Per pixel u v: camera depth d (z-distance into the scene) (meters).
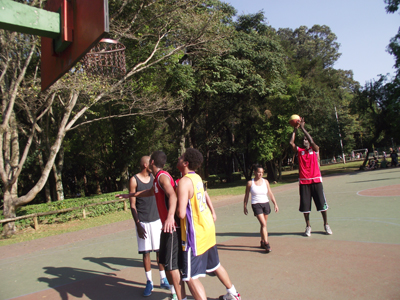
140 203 4.62
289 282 4.18
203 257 3.35
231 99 24.62
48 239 10.12
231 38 22.11
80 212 14.23
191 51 18.75
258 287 4.12
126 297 4.36
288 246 5.87
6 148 12.70
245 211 5.97
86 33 2.61
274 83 23.67
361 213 8.14
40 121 19.58
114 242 8.30
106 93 13.05
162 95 17.56
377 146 51.53
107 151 26.17
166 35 16.02
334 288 3.85
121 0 13.59
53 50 3.21
